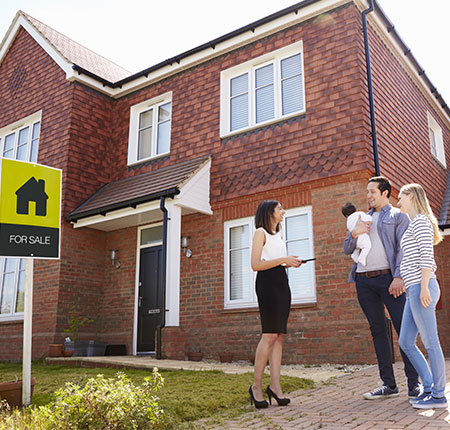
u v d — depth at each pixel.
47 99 12.25
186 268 9.80
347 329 7.62
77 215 10.48
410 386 4.20
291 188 8.77
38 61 12.88
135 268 10.72
